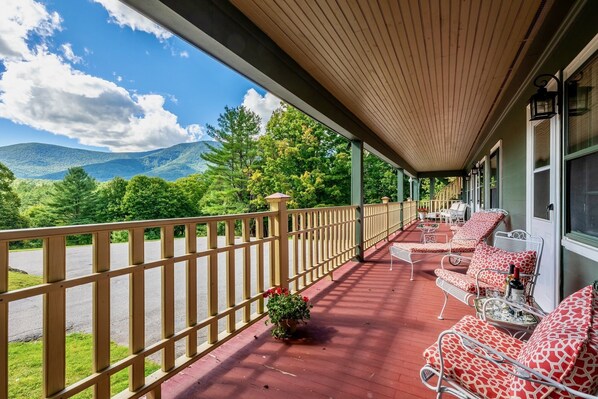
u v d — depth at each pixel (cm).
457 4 232
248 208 2080
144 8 195
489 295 270
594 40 201
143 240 187
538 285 345
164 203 2209
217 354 241
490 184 675
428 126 614
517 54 309
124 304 422
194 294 220
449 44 291
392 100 451
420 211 1214
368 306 343
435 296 376
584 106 230
